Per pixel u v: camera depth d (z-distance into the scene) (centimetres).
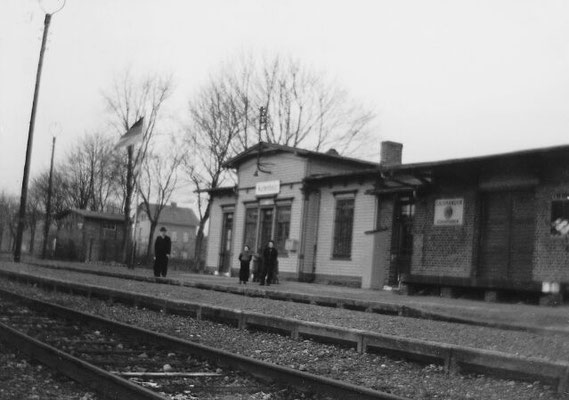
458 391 760
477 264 2106
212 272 3609
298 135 4838
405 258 2475
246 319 1237
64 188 6694
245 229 3369
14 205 8669
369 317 1377
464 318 1404
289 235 3009
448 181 2219
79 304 1566
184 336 1129
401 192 2483
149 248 5081
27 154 3456
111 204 7100
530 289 1795
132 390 630
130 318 1345
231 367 828
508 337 1080
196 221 10181
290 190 3042
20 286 2031
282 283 2720
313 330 1095
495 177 2069
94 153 6419
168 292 1859
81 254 5244
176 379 764
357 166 3158
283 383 752
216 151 4538
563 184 1881
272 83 4781
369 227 2634
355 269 2678
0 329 943
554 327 1225
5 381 696
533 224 1964
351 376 846
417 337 1056
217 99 4600
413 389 771
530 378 796
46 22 3378
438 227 2233
